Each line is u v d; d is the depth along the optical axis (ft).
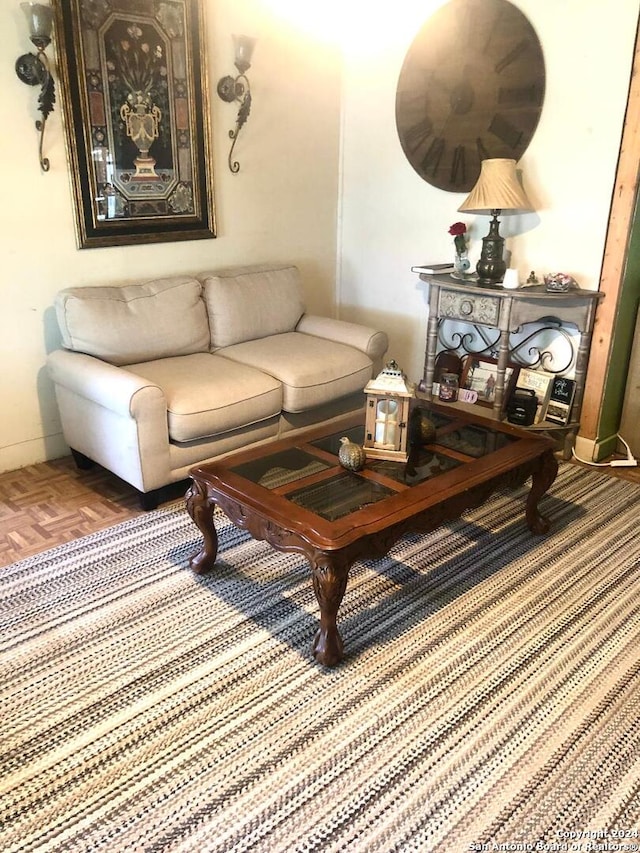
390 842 4.86
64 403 10.14
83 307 9.80
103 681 6.37
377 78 12.83
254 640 6.93
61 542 8.66
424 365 13.14
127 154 10.66
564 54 10.14
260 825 4.98
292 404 10.23
